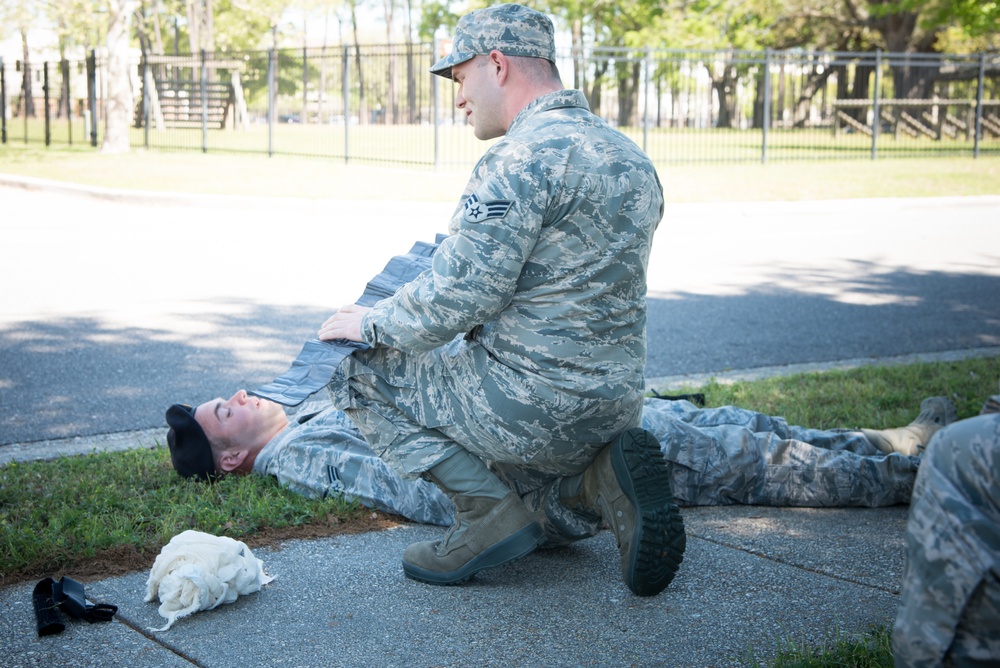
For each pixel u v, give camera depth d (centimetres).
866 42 3941
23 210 1249
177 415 361
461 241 252
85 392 514
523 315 260
